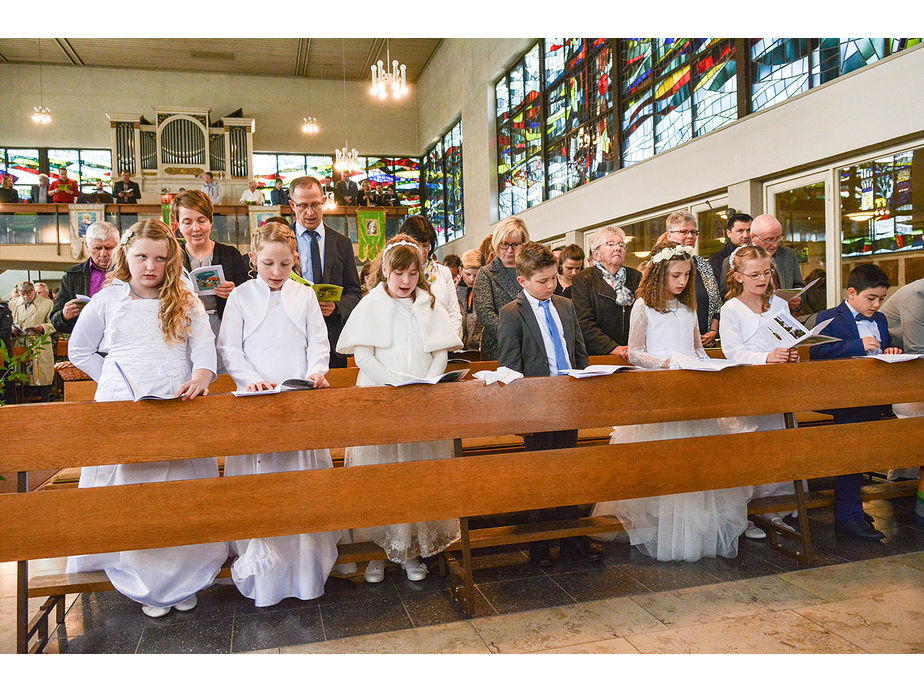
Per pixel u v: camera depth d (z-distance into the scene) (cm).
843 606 244
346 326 284
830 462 293
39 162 1775
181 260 264
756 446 284
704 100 817
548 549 297
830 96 605
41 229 1366
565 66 1176
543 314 305
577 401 270
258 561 241
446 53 1709
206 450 236
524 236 372
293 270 364
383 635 233
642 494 271
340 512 242
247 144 1844
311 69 1892
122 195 1468
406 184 1994
